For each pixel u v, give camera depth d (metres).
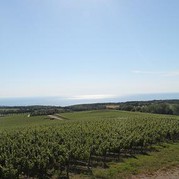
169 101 179.50
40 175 25.69
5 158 27.20
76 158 29.59
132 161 31.70
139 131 47.28
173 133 47.41
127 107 141.50
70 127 55.44
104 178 25.39
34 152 29.95
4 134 48.50
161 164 30.36
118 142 34.94
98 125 56.81
